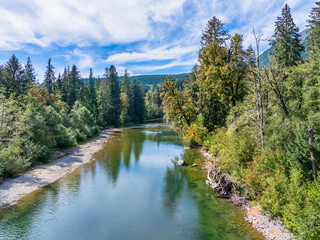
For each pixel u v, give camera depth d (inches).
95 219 422.0
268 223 379.9
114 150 1142.3
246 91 900.6
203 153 1026.7
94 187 597.9
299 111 596.4
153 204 492.7
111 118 2659.9
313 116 460.1
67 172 729.0
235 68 864.9
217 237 358.0
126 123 2994.6
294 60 1099.3
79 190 573.3
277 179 418.6
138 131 2124.8
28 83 1743.4
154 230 384.2
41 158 826.8
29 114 868.0
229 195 522.3
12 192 535.2
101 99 2655.0
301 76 660.7
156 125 2854.3
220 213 443.8
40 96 1680.6
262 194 447.5
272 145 528.1
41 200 503.2
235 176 548.4
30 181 618.8
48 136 952.3
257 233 362.3
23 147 771.4
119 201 508.4
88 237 360.5
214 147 857.5
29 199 505.7
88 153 1047.6
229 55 911.7
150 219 424.2
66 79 2544.3
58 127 1060.5
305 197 353.4
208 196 534.0
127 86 3390.7
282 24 1147.3
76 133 1338.6
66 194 543.8
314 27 1064.8
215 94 1015.0
